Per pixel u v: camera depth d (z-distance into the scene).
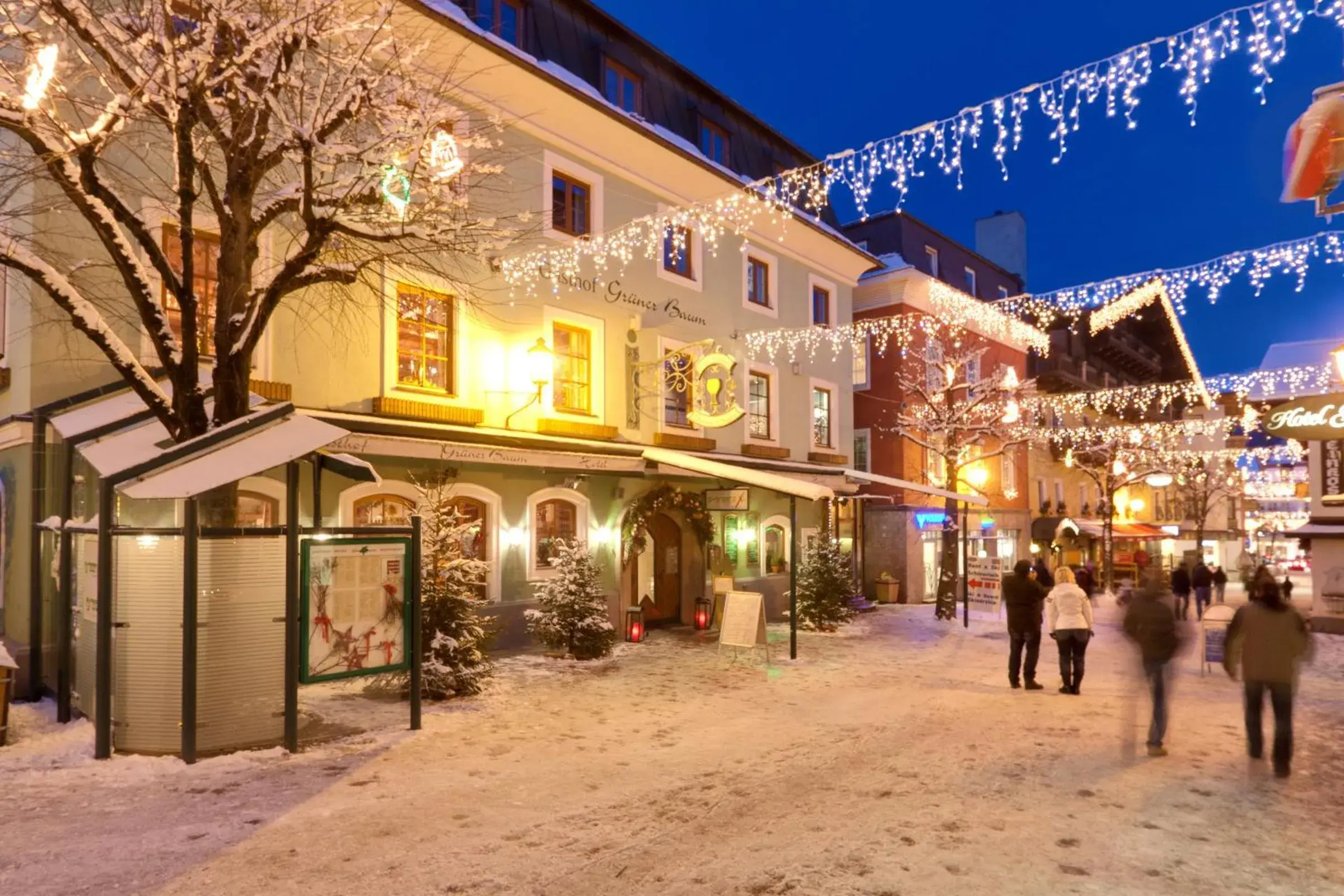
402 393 12.02
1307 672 12.57
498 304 13.31
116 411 8.65
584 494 14.72
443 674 9.38
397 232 8.82
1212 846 5.23
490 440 12.28
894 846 5.18
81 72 8.34
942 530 20.14
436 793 6.15
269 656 7.35
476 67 12.77
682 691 10.26
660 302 16.55
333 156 8.22
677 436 16.61
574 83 14.49
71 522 8.23
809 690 10.40
